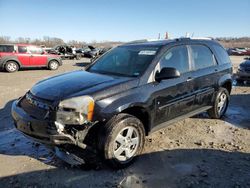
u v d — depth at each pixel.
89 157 4.12
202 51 5.73
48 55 17.59
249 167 4.14
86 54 31.53
